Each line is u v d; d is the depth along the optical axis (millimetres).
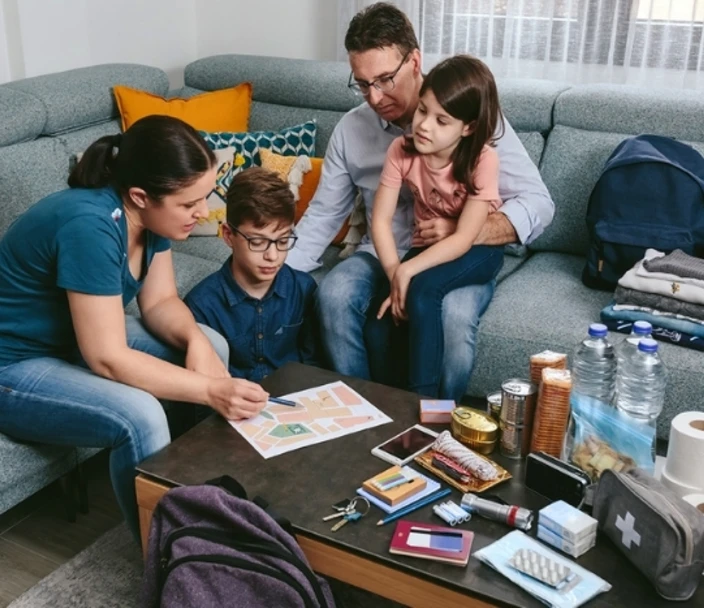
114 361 1638
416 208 2184
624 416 1513
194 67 3115
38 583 1782
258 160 2729
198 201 1634
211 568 1319
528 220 2164
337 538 1339
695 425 1453
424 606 1297
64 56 2986
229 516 1347
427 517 1394
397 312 2037
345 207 2410
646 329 1604
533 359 1600
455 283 2051
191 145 1582
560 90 2623
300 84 2910
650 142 2330
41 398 1662
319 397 1736
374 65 2068
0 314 1719
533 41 2984
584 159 2498
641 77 2871
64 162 2662
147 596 1450
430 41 3086
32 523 1993
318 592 1320
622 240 2205
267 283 2072
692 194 2184
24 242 1644
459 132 1974
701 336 1960
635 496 1273
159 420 1634
